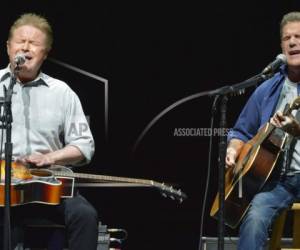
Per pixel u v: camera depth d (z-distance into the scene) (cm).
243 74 1825
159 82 1838
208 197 1789
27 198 1136
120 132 1809
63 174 1175
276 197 1180
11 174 1099
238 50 1825
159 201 1792
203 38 1831
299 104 1123
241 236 1144
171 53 1838
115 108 1819
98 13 1831
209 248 1317
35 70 1217
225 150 1066
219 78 1830
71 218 1143
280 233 1235
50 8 1822
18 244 1180
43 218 1171
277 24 1806
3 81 1229
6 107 1052
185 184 1791
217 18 1827
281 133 1186
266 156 1183
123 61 1838
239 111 1789
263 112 1249
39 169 1174
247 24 1817
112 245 1478
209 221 1777
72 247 1143
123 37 1839
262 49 1816
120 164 1781
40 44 1211
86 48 1838
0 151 1198
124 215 1783
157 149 1794
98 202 1781
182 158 1794
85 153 1215
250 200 1191
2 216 1151
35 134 1216
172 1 1836
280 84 1248
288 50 1212
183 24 1838
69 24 1828
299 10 1797
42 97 1227
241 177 1186
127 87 1833
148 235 1775
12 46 1211
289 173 1200
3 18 1797
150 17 1842
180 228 1778
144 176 1784
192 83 1831
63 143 1272
